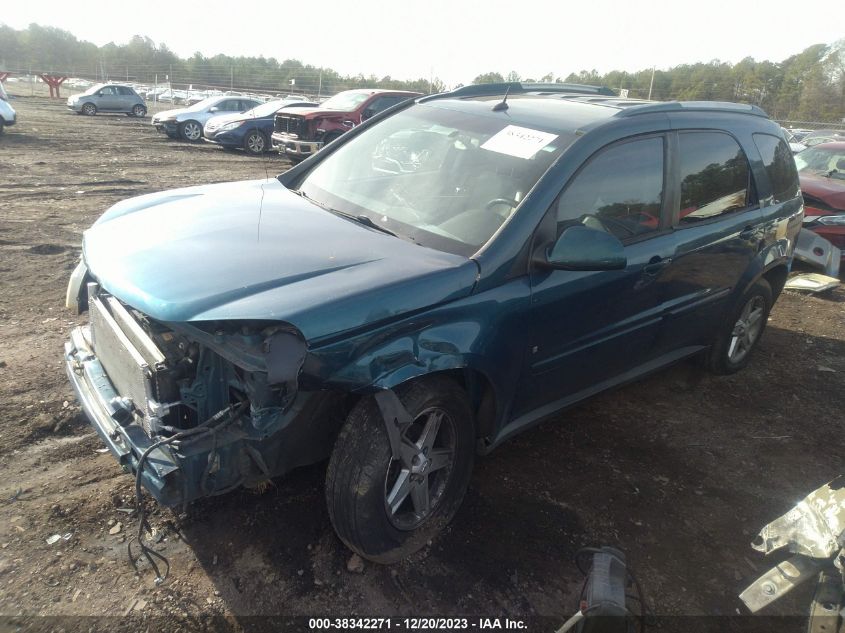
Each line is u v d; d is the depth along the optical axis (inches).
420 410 103.2
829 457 156.0
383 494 101.1
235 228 114.3
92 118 954.1
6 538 106.1
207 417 97.1
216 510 115.9
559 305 120.3
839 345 227.8
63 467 125.0
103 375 112.7
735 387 188.7
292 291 92.0
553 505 127.6
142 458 89.3
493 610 102.2
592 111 140.2
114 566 102.9
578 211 124.3
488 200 121.5
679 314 155.4
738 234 165.9
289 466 101.3
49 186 398.9
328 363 90.0
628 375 153.4
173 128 724.0
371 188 136.5
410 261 106.1
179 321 86.4
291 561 106.8
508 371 115.4
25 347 171.6
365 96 593.0
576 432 155.8
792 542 88.0
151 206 130.6
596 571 85.6
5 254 251.6
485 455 128.3
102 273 100.9
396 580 105.9
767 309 195.9
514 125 136.3
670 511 130.3
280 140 581.3
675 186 145.9
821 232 301.4
